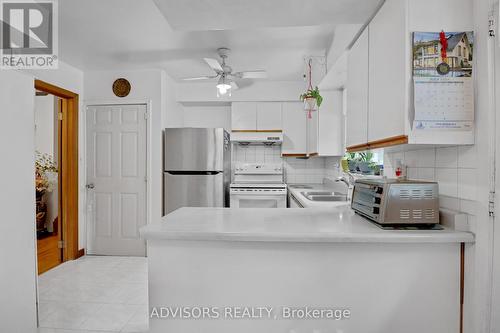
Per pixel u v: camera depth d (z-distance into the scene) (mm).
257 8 1810
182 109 4875
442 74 1399
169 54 3398
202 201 3951
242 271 1486
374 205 1603
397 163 2123
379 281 1459
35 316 2098
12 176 1921
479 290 1360
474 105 1406
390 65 1540
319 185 4621
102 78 3969
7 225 1889
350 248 1460
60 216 3805
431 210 1524
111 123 3965
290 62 3650
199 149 3965
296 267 1473
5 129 1869
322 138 3650
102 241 3990
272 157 4898
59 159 3832
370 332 1464
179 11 1842
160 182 3947
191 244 1499
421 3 1399
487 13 1336
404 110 1403
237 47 3203
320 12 1847
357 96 2037
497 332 1312
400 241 1410
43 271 3395
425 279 1451
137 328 2236
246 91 4504
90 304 2604
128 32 2824
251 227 1561
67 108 3834
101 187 3977
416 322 1454
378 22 1686
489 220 1325
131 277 3213
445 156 1604
